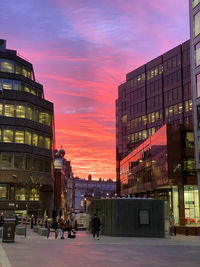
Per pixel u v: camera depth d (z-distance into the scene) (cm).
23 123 5459
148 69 9119
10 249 1520
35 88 6291
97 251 1563
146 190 6275
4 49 6372
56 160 10112
